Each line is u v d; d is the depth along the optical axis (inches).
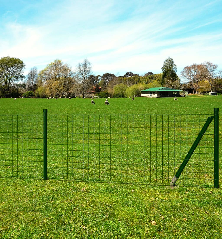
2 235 177.5
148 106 1491.1
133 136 530.6
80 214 203.5
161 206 216.1
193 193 242.4
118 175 294.2
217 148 253.8
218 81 4347.9
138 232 179.6
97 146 440.1
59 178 284.7
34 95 4212.6
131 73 6781.5
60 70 3676.2
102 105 1630.2
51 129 633.6
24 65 4249.5
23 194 240.8
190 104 1648.6
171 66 4877.0
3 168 321.1
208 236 174.4
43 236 176.4
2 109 1344.7
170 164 333.4
